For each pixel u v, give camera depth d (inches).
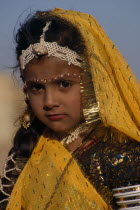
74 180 214.5
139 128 222.4
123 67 224.8
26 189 227.0
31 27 228.4
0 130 819.4
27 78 225.6
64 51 219.8
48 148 228.7
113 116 212.7
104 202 212.4
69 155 221.6
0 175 254.5
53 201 216.5
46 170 222.7
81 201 211.6
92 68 218.8
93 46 222.5
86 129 226.7
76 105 221.9
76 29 225.9
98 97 216.4
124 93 221.5
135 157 211.0
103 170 215.2
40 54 219.3
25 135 253.3
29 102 242.7
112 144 218.2
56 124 223.6
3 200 246.8
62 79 219.3
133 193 208.1
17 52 236.5
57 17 229.5
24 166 241.9
